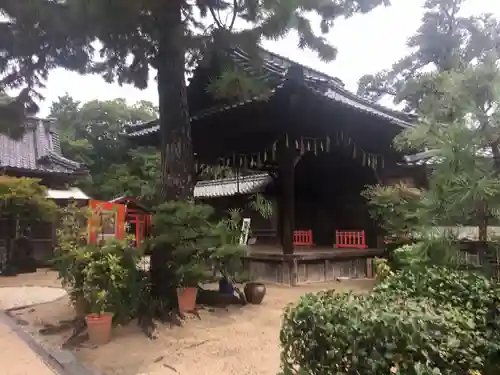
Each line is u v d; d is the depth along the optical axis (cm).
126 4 543
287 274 965
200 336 542
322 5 632
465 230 257
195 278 632
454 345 195
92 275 524
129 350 487
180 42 620
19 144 1664
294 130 906
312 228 1420
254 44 618
